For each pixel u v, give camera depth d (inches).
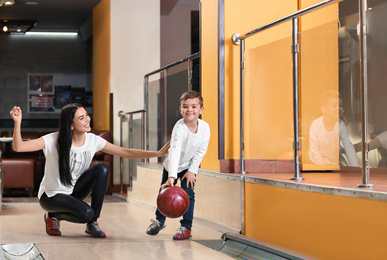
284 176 140.5
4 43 443.8
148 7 331.9
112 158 310.8
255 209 134.1
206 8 169.8
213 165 162.2
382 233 89.9
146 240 135.1
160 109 231.8
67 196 136.4
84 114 135.9
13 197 297.0
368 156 100.9
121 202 251.1
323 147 120.3
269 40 168.2
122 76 328.5
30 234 145.9
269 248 117.1
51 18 400.5
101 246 126.2
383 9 106.1
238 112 161.0
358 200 96.0
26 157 356.8
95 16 367.9
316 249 108.7
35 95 446.6
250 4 164.9
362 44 101.5
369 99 105.7
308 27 176.1
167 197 124.6
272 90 141.9
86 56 452.8
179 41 381.1
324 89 120.6
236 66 161.8
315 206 109.0
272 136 142.9
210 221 156.2
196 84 191.6
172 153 131.3
